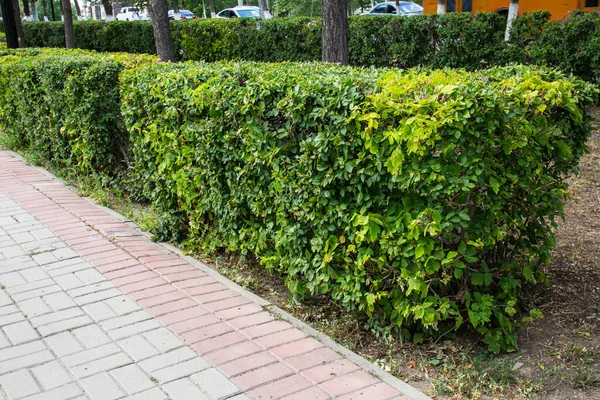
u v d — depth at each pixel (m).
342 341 3.94
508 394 3.35
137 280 4.79
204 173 5.00
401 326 3.95
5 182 7.68
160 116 5.51
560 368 3.59
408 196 3.64
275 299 4.61
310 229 4.21
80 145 7.30
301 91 3.96
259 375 3.47
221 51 17.38
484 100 3.35
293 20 15.63
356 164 3.71
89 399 3.25
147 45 21.39
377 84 3.74
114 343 3.83
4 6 16.34
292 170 4.14
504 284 3.85
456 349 3.79
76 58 7.66
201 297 4.49
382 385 3.38
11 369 3.54
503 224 3.87
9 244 5.54
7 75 9.26
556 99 3.73
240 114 4.52
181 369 3.53
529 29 11.02
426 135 3.33
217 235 5.23
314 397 3.26
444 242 3.68
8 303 4.39
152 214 6.39
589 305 4.31
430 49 12.62
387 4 27.02
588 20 10.00
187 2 46.06
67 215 6.39
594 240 5.46
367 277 3.90
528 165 3.65
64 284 4.70
